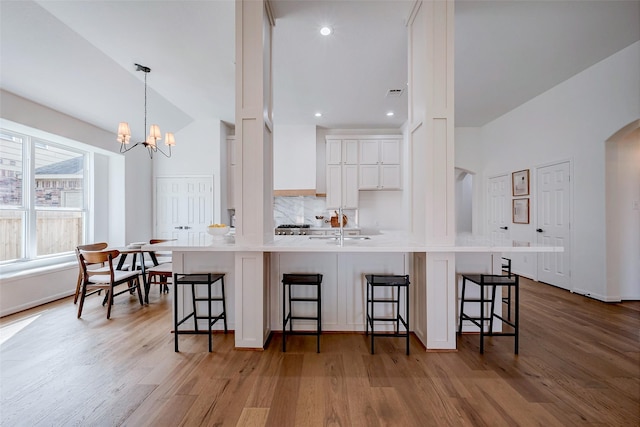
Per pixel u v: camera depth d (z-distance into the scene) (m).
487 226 5.58
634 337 2.50
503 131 5.12
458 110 4.90
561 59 3.31
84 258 3.00
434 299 2.29
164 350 2.30
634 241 3.47
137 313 3.15
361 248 2.15
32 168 3.78
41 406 1.63
